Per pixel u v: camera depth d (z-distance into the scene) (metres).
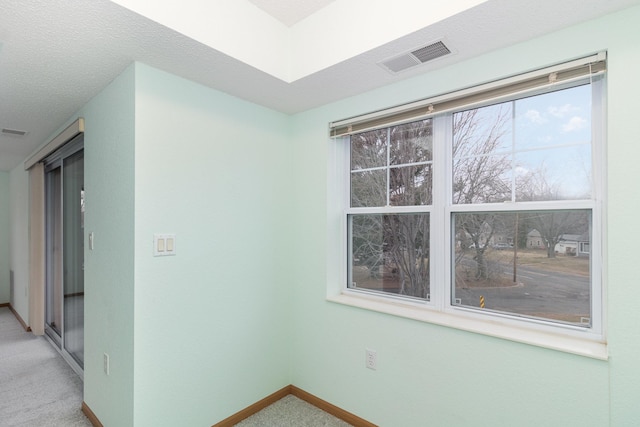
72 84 2.01
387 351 2.05
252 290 2.35
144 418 1.78
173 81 1.92
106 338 2.03
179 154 1.95
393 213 2.23
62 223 3.20
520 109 1.75
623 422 1.35
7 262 5.34
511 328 1.72
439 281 2.01
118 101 1.90
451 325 1.79
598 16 1.41
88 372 2.28
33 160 3.74
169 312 1.90
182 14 1.51
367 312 2.15
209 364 2.09
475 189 1.90
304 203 2.56
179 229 1.94
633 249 1.35
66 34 1.48
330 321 2.36
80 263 2.82
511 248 1.78
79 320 2.88
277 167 2.55
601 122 1.51
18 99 2.24
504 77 1.67
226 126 2.20
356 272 2.44
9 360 3.24
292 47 2.03
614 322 1.38
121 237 1.86
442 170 2.00
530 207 1.70
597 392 1.40
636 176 1.35
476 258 1.90
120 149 1.88
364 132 2.35
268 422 2.23
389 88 2.09
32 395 2.59
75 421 2.25
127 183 1.81
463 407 1.76
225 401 2.17
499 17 1.40
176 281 1.93
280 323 2.56
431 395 1.87
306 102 2.38
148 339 1.80
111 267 1.97
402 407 1.98
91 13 1.33
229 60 1.76
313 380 2.46
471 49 1.67
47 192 3.89
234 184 2.25
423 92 1.94
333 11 1.83
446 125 1.99
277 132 2.55
